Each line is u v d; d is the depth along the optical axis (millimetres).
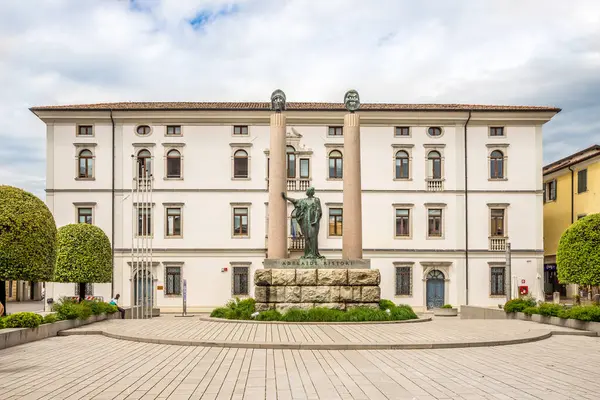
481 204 53156
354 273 31641
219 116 52562
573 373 16562
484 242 52969
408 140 53156
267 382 15172
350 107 33719
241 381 15297
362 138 53188
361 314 29750
